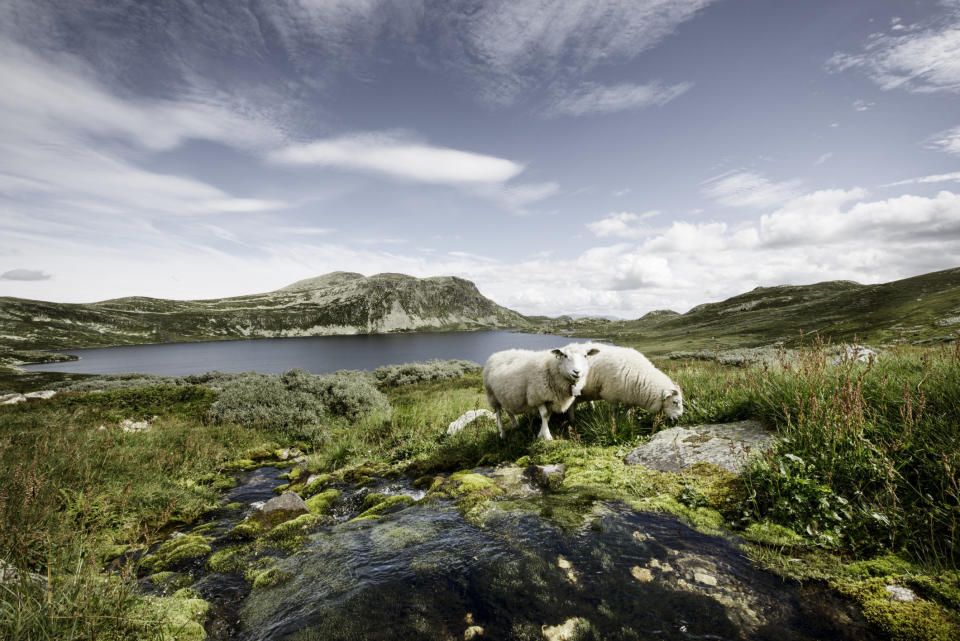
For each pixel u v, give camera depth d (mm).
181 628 2893
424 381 26969
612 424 6637
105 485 6344
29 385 43375
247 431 11656
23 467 6055
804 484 3543
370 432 11055
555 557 3273
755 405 6004
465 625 2627
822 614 2422
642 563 3086
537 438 7371
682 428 6211
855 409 3797
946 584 2514
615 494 4402
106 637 2713
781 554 3070
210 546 4543
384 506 5195
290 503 5371
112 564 4281
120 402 14492
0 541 3805
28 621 2576
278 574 3609
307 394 14062
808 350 5922
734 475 4324
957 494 3002
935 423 3951
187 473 8156
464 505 4617
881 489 3449
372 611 2865
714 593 2686
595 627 2479
